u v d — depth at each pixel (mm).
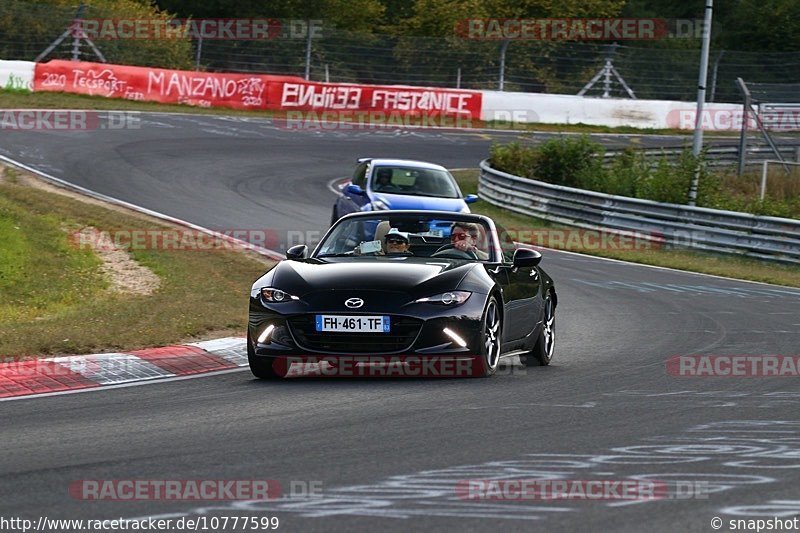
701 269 74312
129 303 46375
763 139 140000
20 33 137250
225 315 43906
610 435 23703
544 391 30172
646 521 16578
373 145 124625
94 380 31938
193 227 73188
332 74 150250
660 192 95562
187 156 105750
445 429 24344
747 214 81812
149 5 176875
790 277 73188
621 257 78938
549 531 16016
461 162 120625
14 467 20766
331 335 30938
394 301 31078
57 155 97625
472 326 31438
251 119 133250
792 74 159250
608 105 151875
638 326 47750
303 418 25844
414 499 17938
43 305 50250
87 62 131750
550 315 38719
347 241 36188
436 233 36125
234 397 29172
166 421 25672
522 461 20969
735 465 20594
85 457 21625
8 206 67875
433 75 152750
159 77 134750
